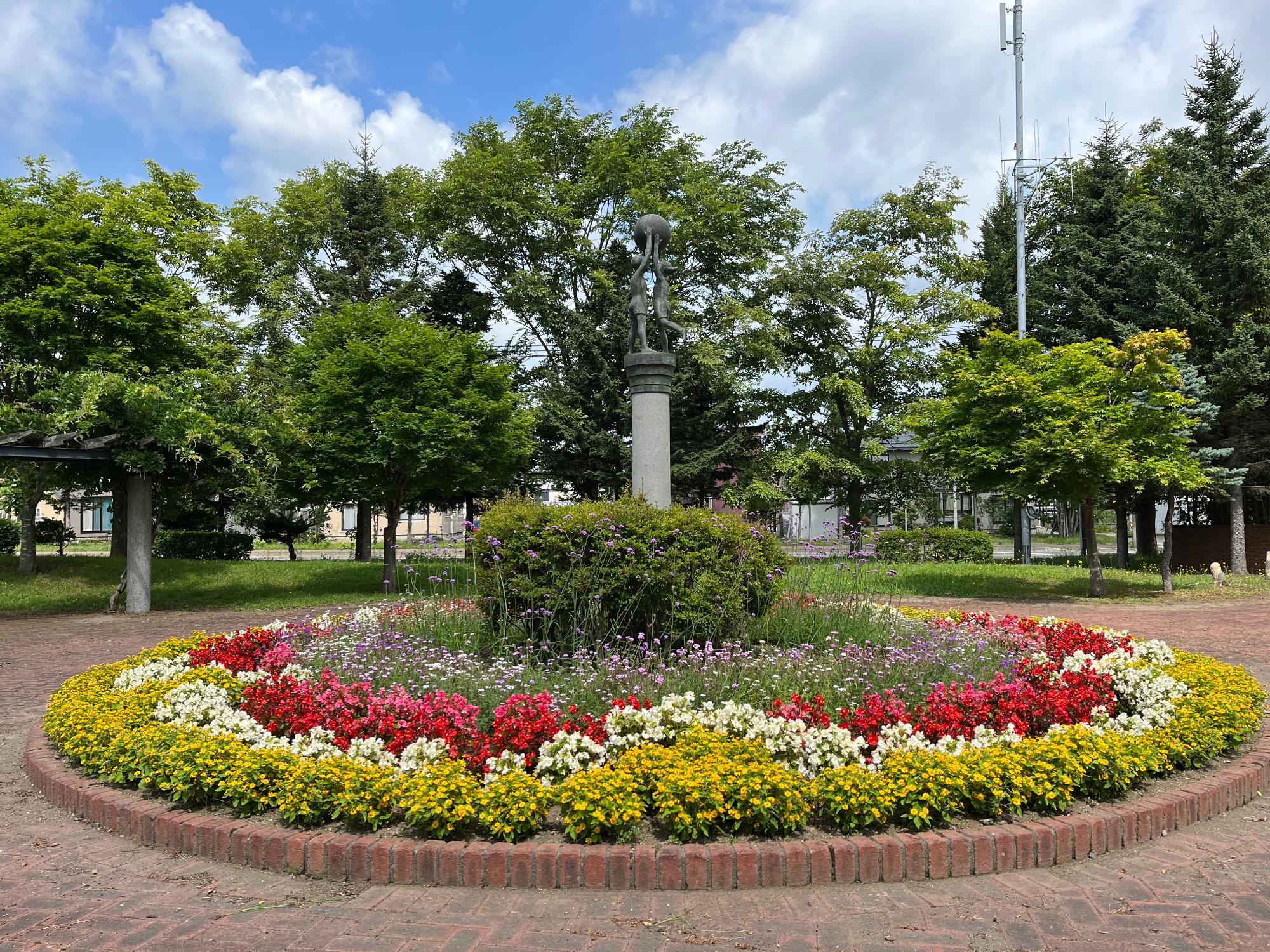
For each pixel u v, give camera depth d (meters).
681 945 3.28
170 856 4.25
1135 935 3.35
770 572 7.72
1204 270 22.59
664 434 9.86
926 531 28.52
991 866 3.95
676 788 4.01
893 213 27.61
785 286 26.56
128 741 4.93
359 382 18.08
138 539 15.73
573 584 7.06
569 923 3.46
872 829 4.10
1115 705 5.78
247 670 6.80
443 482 18.81
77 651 11.33
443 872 3.85
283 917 3.55
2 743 6.52
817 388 27.78
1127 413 16.42
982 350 18.53
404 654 6.76
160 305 16.53
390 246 26.98
